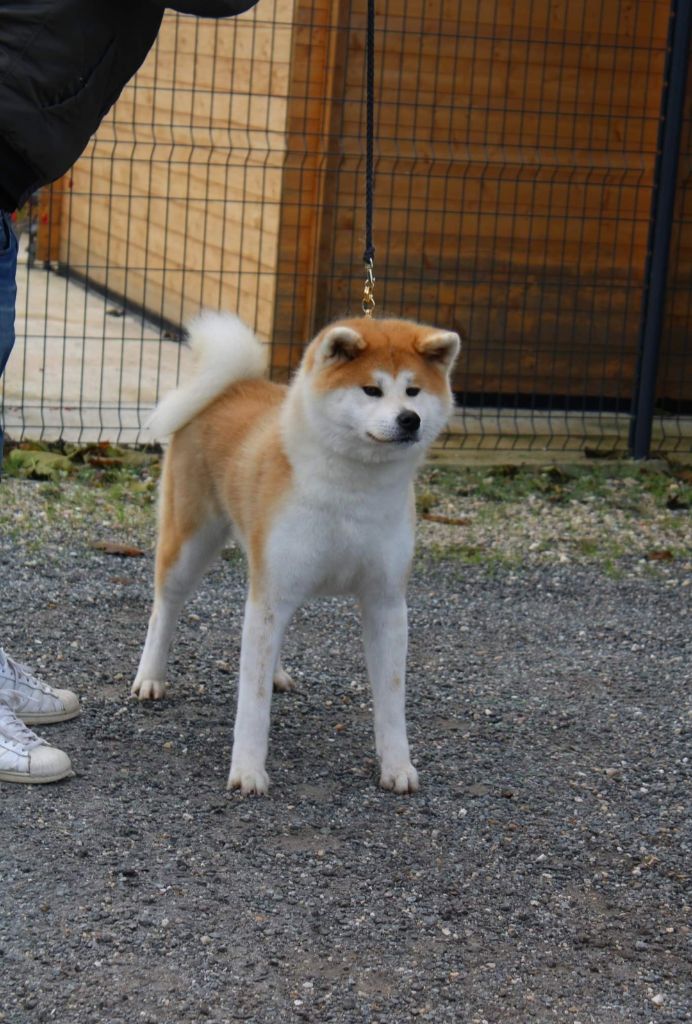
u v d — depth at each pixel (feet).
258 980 9.54
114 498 21.04
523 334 27.86
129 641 15.96
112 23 11.62
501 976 9.84
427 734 14.03
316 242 26.07
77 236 38.45
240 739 12.48
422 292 27.02
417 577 18.89
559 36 26.35
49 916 10.14
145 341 31.40
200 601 17.39
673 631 17.52
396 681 12.69
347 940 10.15
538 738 14.12
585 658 16.48
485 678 15.65
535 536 20.92
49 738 13.24
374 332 12.10
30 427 23.93
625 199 27.61
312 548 12.12
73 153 11.93
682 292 28.22
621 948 10.32
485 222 26.99
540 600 18.39
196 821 11.82
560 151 26.94
